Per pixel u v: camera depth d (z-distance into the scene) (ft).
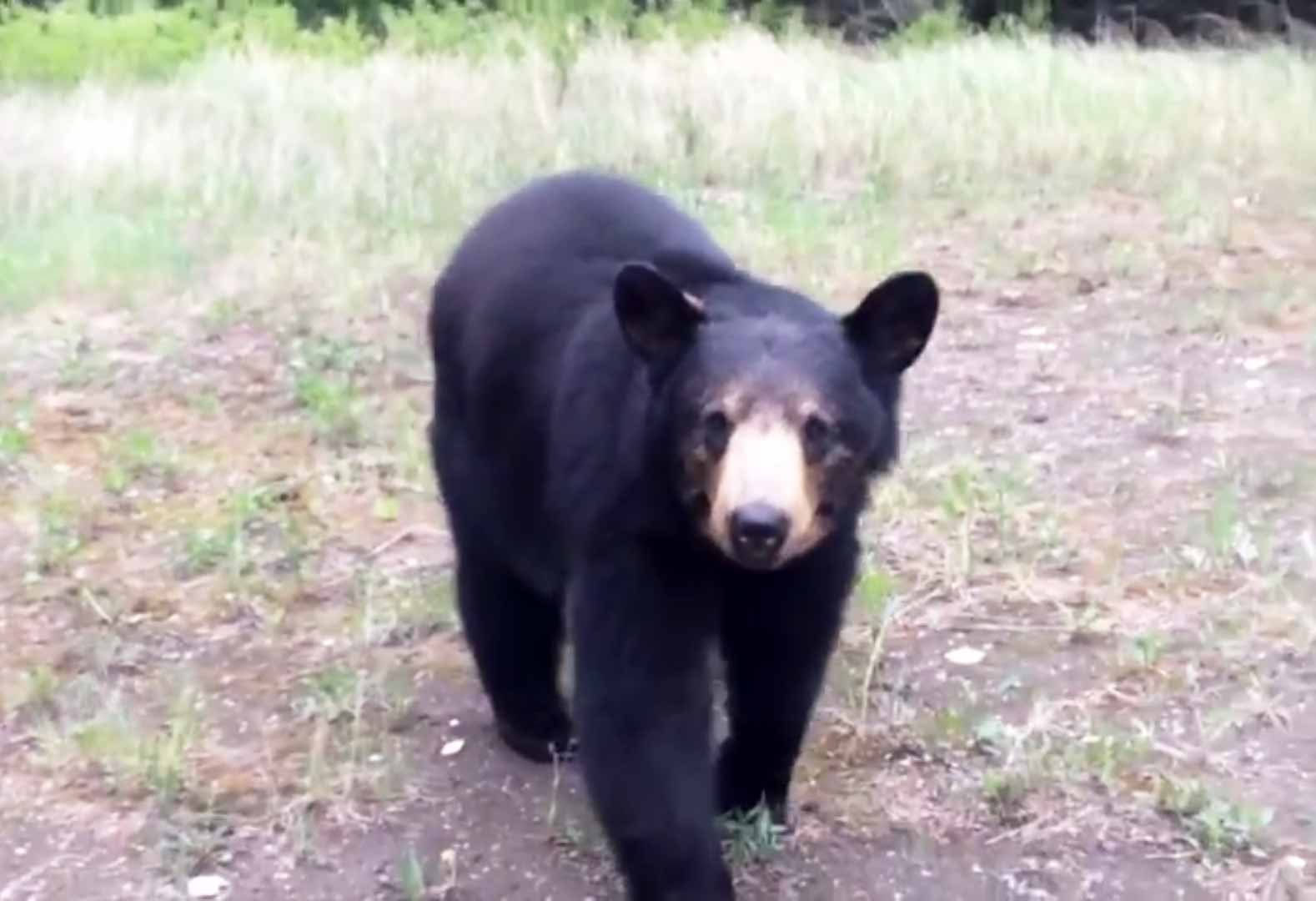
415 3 64.54
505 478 15.60
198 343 28.84
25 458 24.41
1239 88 43.65
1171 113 40.52
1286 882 14.73
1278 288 29.55
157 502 22.94
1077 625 18.75
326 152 39.88
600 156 39.11
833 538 13.99
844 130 39.45
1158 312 28.63
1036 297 29.78
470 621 16.84
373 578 20.54
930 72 45.47
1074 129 39.11
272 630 19.58
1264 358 26.55
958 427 24.30
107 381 27.32
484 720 17.67
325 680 18.20
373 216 35.32
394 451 24.22
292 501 22.84
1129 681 17.75
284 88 46.96
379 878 15.33
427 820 16.05
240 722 17.76
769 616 14.29
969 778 16.26
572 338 14.67
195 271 32.22
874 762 16.58
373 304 30.19
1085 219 34.12
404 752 17.13
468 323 16.15
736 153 38.81
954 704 17.44
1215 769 16.30
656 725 13.56
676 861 13.53
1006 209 34.78
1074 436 23.89
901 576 19.97
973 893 14.82
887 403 13.85
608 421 13.78
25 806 16.48
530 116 42.78
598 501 13.61
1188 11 69.41
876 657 17.81
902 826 15.64
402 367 27.32
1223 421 24.22
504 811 16.17
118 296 31.27
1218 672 17.85
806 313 13.88
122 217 35.68
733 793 15.49
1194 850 15.17
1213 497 21.83
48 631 19.76
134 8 62.08
